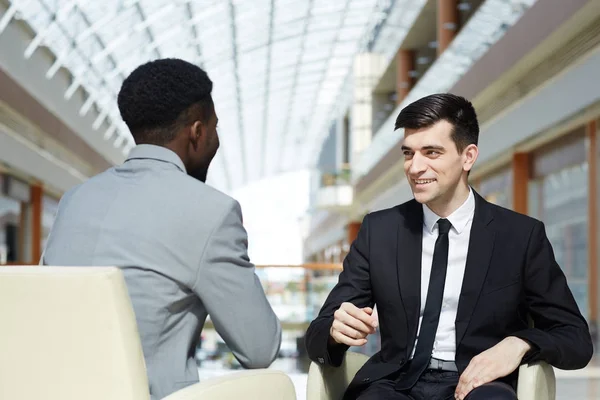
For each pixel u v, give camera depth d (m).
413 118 2.22
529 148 14.22
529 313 2.32
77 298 1.57
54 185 21.58
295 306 8.85
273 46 26.52
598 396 6.41
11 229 21.11
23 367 1.63
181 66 2.00
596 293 11.09
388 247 2.35
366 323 2.14
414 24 26.00
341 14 25.17
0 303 1.60
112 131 28.30
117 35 19.70
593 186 11.32
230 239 1.87
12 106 15.37
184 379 1.83
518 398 2.05
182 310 1.87
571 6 9.93
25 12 15.52
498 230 2.26
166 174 1.93
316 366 2.25
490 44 14.51
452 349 2.26
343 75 33.06
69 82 21.41
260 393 1.80
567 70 11.31
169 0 19.14
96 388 1.60
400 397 2.17
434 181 2.22
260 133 40.69
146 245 1.83
